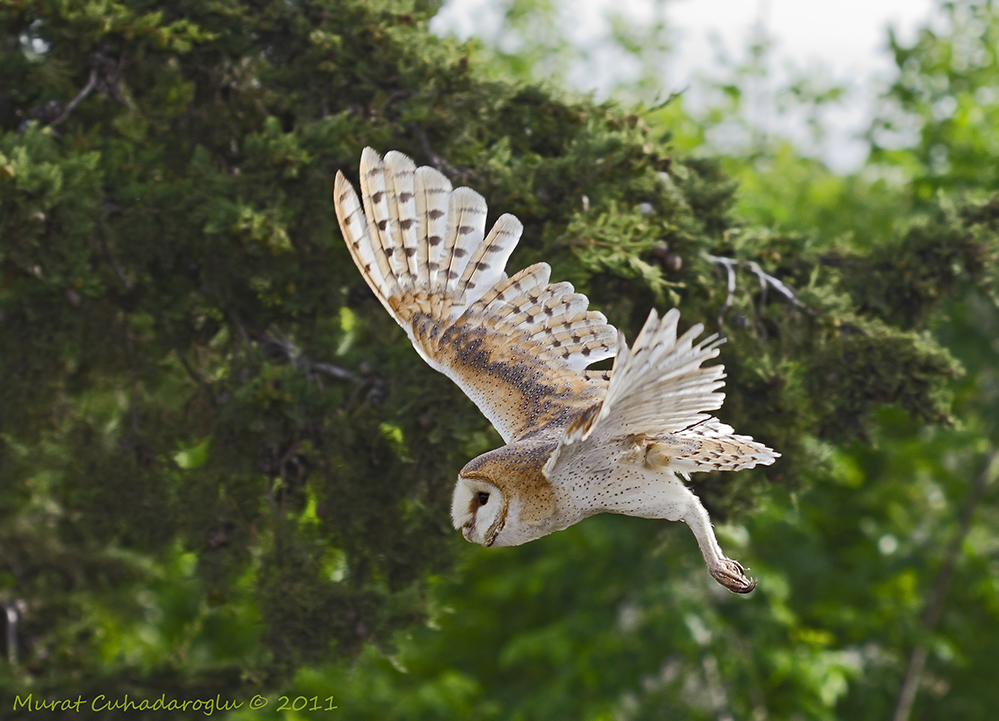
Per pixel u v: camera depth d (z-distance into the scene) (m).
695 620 18.69
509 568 22.73
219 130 12.05
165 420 12.37
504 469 6.08
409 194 6.85
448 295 7.00
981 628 22.44
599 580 20.44
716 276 11.45
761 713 21.09
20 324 11.19
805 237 12.70
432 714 20.67
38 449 13.23
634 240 10.20
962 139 21.33
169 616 23.56
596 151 10.78
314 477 11.30
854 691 21.59
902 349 11.22
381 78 11.39
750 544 21.05
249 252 10.34
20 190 9.43
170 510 12.12
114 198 11.08
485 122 11.42
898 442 22.62
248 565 11.89
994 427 20.56
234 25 11.54
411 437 10.55
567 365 6.90
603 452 5.91
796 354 11.60
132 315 12.33
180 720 12.95
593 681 19.69
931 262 12.12
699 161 13.27
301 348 11.69
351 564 11.60
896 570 21.28
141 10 11.34
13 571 15.93
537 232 10.98
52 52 11.07
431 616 11.49
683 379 5.24
